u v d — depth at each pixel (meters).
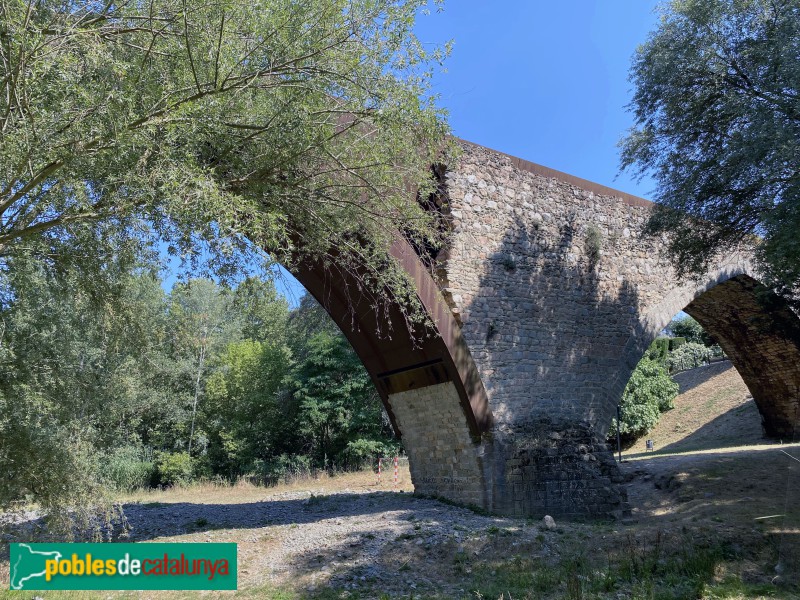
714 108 11.48
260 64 6.47
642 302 15.61
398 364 13.52
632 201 15.98
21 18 5.20
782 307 13.25
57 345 8.02
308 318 27.95
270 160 6.68
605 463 13.12
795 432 21.30
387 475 22.52
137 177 5.29
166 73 6.14
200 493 21.81
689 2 11.24
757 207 10.88
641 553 8.93
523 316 13.23
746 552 8.59
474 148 12.86
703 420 28.08
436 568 8.84
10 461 7.76
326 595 7.67
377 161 7.11
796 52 9.52
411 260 11.28
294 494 18.92
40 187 5.73
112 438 9.71
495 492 12.30
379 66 6.77
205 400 29.48
